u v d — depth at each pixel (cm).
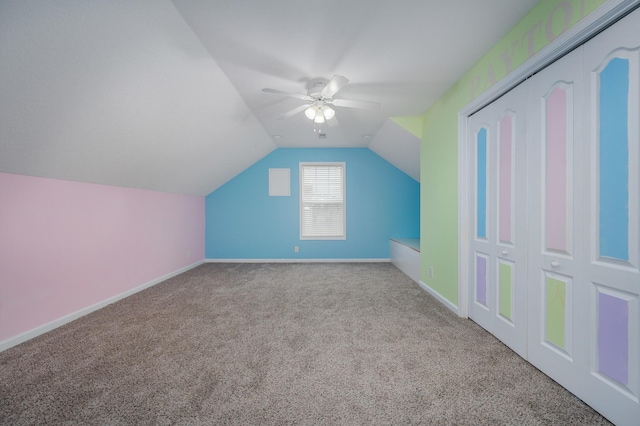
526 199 186
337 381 167
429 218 341
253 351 204
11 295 212
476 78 238
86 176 275
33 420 135
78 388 159
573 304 151
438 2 169
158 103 250
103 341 219
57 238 250
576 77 149
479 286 244
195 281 414
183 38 201
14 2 134
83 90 193
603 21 131
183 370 179
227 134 384
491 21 187
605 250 134
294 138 495
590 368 142
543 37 166
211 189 547
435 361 188
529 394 153
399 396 153
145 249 379
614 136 130
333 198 566
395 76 261
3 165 202
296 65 243
